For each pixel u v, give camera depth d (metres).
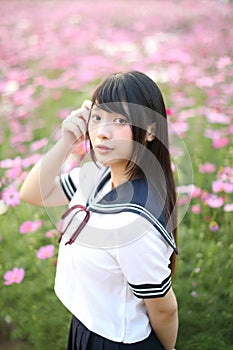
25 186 1.31
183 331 1.91
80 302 1.16
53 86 3.37
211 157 2.62
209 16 5.64
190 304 1.95
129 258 1.02
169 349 1.26
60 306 1.95
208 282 2.01
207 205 2.16
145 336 1.16
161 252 1.03
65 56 3.96
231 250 2.03
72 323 1.28
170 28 5.33
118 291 1.11
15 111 3.23
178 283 1.98
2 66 3.95
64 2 8.02
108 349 1.14
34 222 2.11
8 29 5.30
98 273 1.08
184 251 2.12
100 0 8.36
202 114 2.79
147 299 1.10
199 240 2.13
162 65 3.45
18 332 2.00
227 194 2.25
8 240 2.24
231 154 2.43
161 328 1.18
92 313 1.14
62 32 4.71
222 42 3.85
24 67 3.97
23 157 2.92
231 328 1.90
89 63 3.61
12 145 2.90
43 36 4.70
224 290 1.95
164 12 6.53
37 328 1.94
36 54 4.10
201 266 2.01
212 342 1.85
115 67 3.60
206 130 2.47
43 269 2.08
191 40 4.11
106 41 4.33
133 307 1.13
